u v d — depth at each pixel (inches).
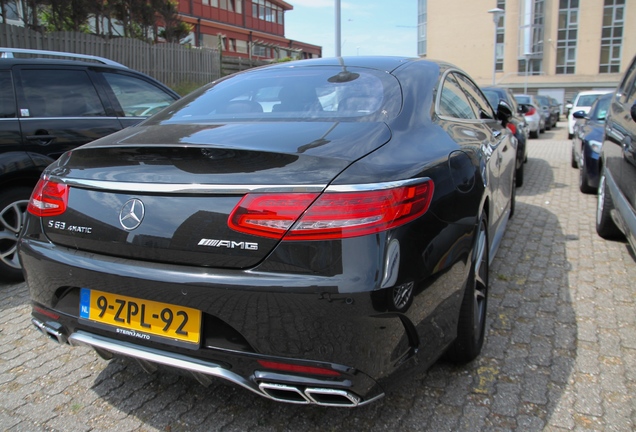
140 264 76.5
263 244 69.7
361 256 68.4
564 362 107.0
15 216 154.9
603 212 184.1
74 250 83.3
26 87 158.1
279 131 84.2
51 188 87.0
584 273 156.3
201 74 617.6
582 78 1934.1
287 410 94.5
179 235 73.4
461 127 112.0
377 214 69.7
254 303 70.1
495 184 128.3
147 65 549.3
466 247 87.8
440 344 83.7
